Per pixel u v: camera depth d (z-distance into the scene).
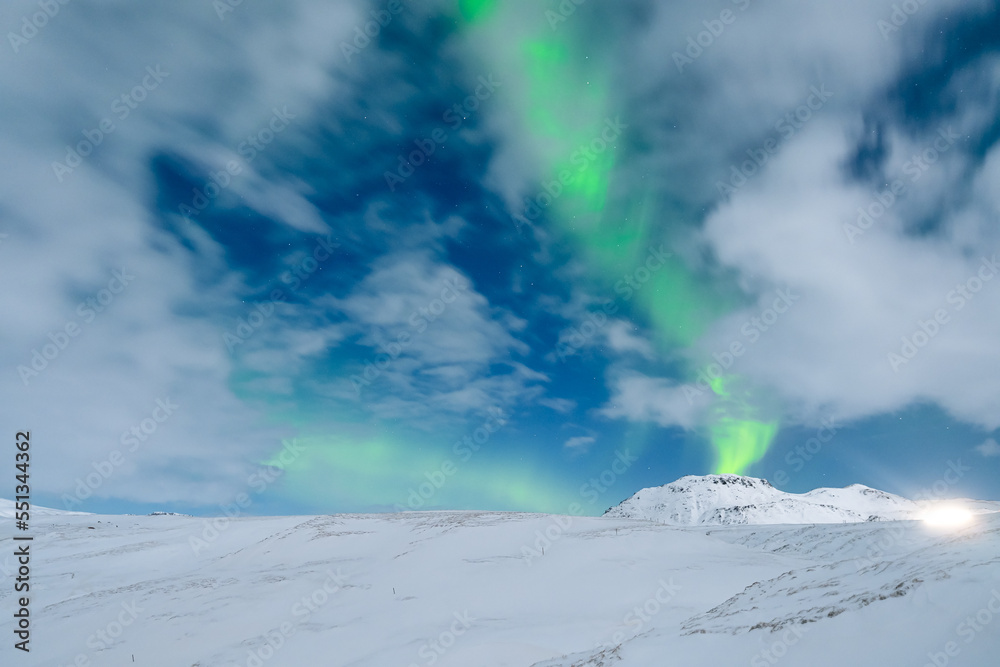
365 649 23.73
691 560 36.97
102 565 52.44
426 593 32.59
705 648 12.93
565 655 18.47
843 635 10.93
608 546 39.81
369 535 51.62
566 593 30.98
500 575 35.38
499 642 22.09
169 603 32.97
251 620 28.80
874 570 15.38
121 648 25.91
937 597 10.91
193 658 24.14
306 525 58.31
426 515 63.44
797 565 36.22
